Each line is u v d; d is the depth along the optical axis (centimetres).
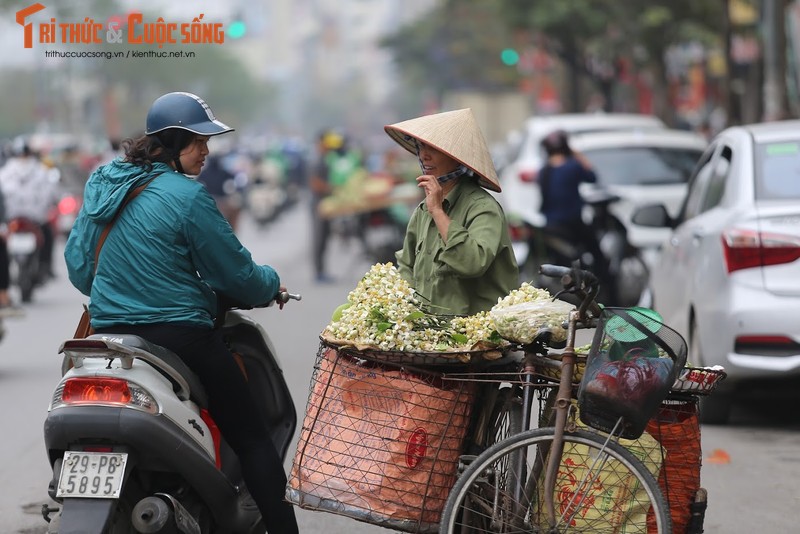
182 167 1302
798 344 1989
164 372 1227
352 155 5009
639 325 1133
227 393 1278
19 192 4194
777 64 4459
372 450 1180
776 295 2002
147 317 1248
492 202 1295
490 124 12412
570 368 1152
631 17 7575
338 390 1202
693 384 1187
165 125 1281
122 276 1259
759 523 1592
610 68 9400
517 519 1155
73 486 1175
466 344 1184
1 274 3053
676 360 1137
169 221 1252
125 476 1183
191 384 1259
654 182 3775
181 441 1209
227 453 1362
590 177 3569
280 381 1446
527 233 3572
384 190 4919
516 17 8669
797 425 2172
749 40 6800
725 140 2361
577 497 1155
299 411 2258
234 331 1416
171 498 1220
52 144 10906
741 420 2227
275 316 3797
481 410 1219
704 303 2111
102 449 1190
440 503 1183
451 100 16725
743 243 2023
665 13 7044
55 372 2862
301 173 10725
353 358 1202
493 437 1230
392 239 4975
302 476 1205
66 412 1184
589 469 1153
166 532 1212
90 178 1294
